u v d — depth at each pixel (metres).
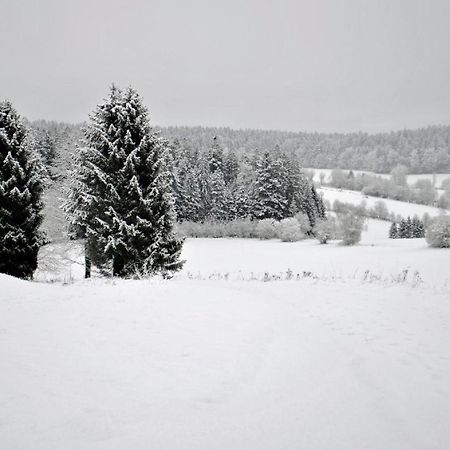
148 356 5.81
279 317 8.35
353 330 7.86
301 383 5.26
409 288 12.09
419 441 4.01
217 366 5.54
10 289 10.39
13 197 16.84
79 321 7.60
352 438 3.99
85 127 16.41
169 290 10.86
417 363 6.18
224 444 3.73
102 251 15.70
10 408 4.12
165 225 16.50
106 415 4.10
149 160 16.00
